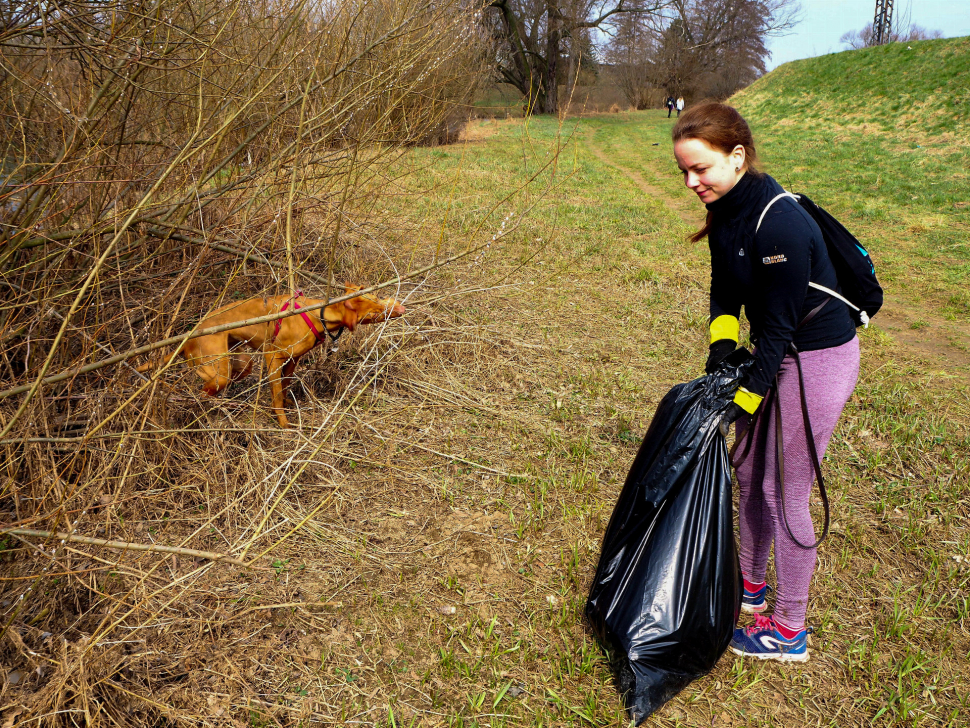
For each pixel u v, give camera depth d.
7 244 3.40
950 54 21.31
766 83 28.05
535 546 3.23
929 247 9.60
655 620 2.25
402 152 5.66
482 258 4.11
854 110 21.56
